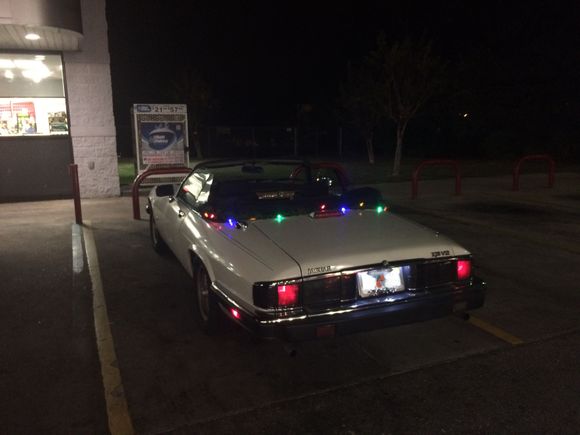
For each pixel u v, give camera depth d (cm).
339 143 2805
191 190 536
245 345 402
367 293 339
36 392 335
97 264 619
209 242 400
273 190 493
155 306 485
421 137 2731
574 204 1028
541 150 2311
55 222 864
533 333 419
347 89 2114
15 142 1046
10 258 645
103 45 1074
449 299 355
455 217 898
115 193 1141
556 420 301
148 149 1216
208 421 302
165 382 346
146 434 290
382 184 1355
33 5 826
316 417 306
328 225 400
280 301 321
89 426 299
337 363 372
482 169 1834
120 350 394
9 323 446
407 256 349
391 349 394
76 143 1091
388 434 290
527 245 700
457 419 303
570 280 552
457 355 382
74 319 455
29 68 1035
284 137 2981
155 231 664
